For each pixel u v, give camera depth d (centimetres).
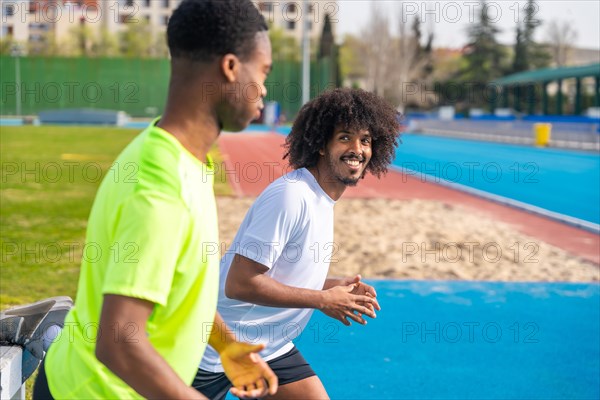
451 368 527
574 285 775
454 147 3088
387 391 484
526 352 562
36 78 5075
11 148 2483
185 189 177
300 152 311
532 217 1224
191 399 174
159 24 5847
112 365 171
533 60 6456
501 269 845
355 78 7081
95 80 5128
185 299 186
